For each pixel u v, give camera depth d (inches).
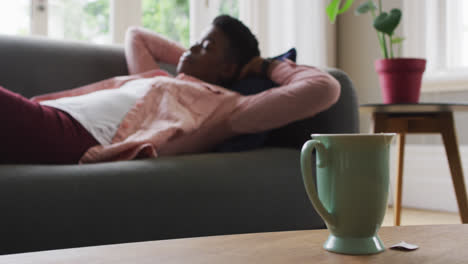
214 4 113.4
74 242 32.4
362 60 121.3
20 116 35.6
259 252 18.9
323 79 47.1
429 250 19.1
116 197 34.1
